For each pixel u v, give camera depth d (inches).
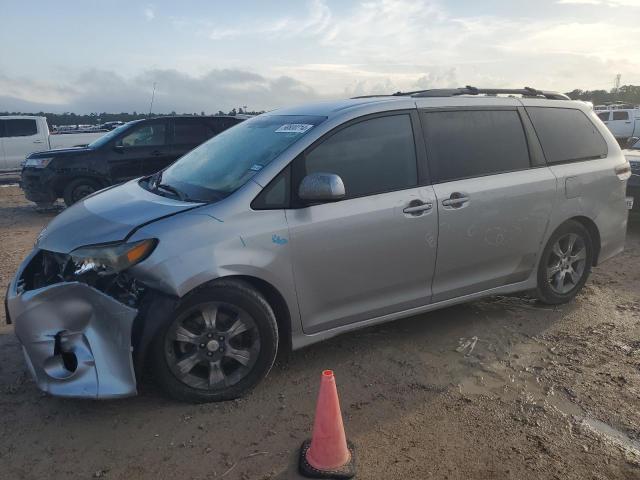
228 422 127.0
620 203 205.5
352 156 148.9
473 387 143.4
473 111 171.9
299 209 139.2
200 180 151.9
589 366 155.4
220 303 130.8
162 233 126.0
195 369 134.7
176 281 123.5
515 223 174.6
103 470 111.0
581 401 137.0
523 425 126.6
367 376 148.5
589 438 122.0
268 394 139.2
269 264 134.1
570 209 188.1
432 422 127.3
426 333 175.9
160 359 128.0
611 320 188.1
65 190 406.9
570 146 192.2
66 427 125.3
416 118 160.4
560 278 194.9
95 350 122.4
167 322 126.1
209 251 127.3
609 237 203.9
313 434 110.4
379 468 111.0
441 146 163.2
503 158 174.6
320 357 159.2
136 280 124.7
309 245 139.3
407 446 118.3
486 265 173.3
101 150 410.9
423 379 147.2
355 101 162.9
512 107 180.9
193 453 116.1
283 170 139.5
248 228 132.6
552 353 163.3
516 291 184.9
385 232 149.6
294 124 155.2
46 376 124.6
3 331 175.9
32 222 387.9
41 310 123.3
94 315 123.2
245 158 150.5
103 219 137.5
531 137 182.2
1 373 149.6
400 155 155.8
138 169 419.8
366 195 148.5
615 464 113.3
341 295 147.6
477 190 165.2
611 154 203.6
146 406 133.2
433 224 157.2
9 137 640.4
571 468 112.0
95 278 126.0
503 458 114.7
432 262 160.4
